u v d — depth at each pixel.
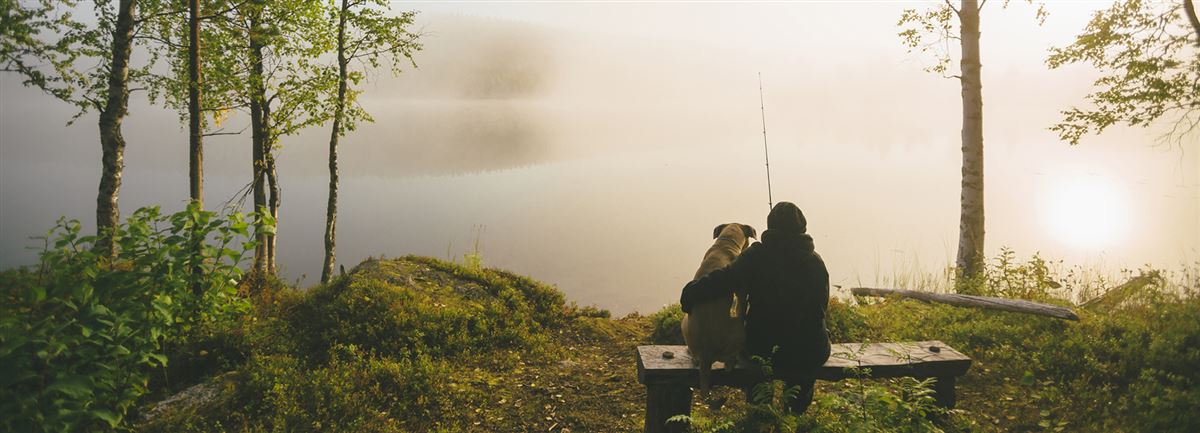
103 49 11.59
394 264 9.02
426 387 5.64
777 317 3.86
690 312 3.94
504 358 6.76
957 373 4.33
